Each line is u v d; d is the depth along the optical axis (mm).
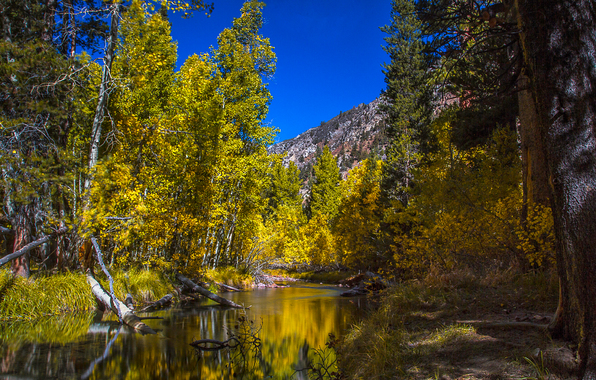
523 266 7574
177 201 13141
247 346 6438
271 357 5781
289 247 29969
